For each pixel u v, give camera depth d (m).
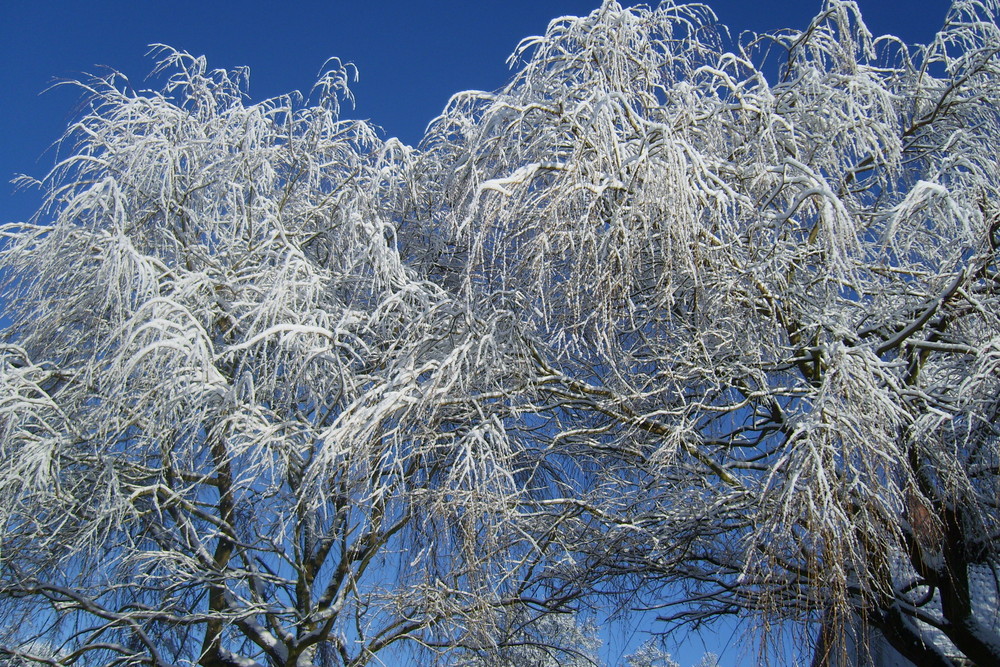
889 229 5.39
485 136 6.68
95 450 6.71
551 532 6.36
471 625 5.93
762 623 5.02
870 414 4.81
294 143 8.52
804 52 7.23
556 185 5.63
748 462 6.47
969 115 7.26
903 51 7.26
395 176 8.36
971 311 6.01
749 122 6.70
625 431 6.44
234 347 6.04
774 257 5.87
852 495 4.93
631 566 6.78
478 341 6.16
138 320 6.29
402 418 5.71
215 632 7.62
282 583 7.39
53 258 7.24
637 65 6.60
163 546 7.43
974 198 6.03
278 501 6.89
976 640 5.80
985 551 5.73
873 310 6.53
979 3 7.12
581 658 7.93
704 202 5.41
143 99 8.37
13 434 6.33
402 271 7.11
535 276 5.94
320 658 7.65
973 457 5.83
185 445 6.60
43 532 6.60
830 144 6.69
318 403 6.93
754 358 6.02
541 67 6.72
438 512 5.61
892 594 5.50
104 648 7.18
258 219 8.10
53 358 7.56
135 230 7.74
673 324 6.37
